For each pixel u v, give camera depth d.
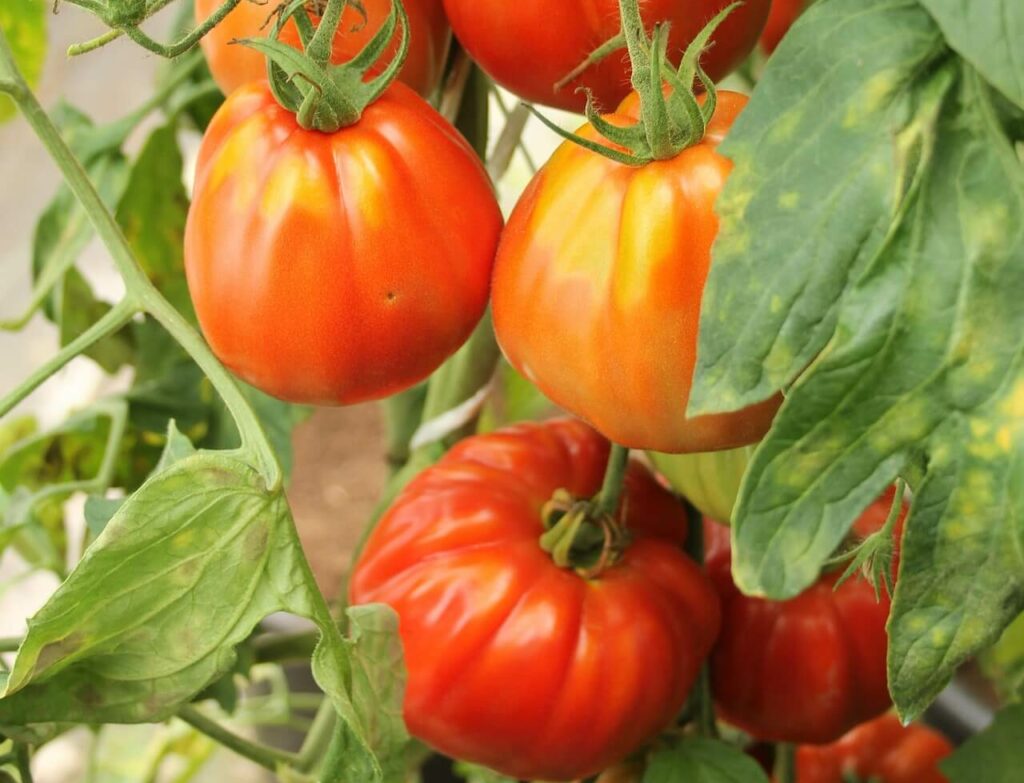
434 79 0.43
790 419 0.28
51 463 0.63
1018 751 0.50
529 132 1.05
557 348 0.34
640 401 0.34
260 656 0.60
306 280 0.35
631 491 0.50
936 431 0.28
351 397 0.38
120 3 0.31
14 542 0.65
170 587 0.34
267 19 0.35
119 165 0.62
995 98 0.29
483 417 0.73
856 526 0.46
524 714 0.44
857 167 0.29
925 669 0.29
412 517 0.48
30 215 1.34
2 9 0.60
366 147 0.35
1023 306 0.28
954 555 0.28
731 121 0.34
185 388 0.63
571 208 0.34
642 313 0.33
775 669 0.50
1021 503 0.27
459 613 0.45
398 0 0.35
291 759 0.54
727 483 0.45
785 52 0.30
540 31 0.38
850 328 0.28
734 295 0.29
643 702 0.45
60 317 0.64
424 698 0.45
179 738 0.76
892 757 0.67
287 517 0.35
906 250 0.28
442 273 0.36
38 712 0.35
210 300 0.36
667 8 0.36
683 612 0.47
